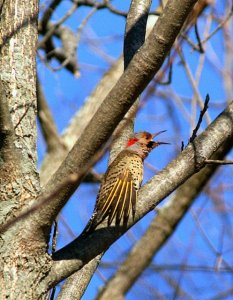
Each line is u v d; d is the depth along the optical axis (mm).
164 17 9031
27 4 11062
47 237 9625
